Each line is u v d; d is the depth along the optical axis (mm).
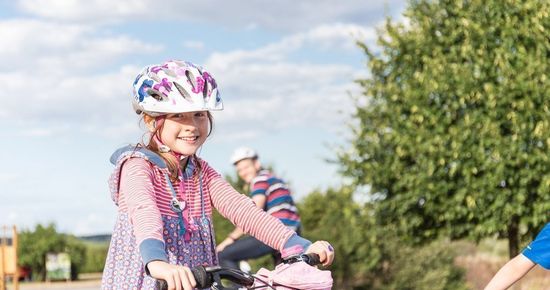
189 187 3568
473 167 13648
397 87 14492
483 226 13867
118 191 3443
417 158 14141
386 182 14680
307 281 3205
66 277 27391
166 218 3451
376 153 14742
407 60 14562
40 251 27812
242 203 3621
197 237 3543
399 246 17141
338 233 16875
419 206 14680
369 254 16828
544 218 13664
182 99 3375
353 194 14977
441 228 14914
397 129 14344
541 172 13500
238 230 9086
